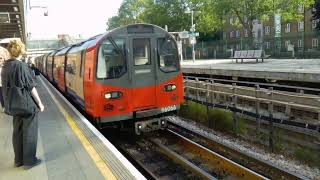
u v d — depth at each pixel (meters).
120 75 10.19
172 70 10.97
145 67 10.51
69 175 5.80
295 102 9.72
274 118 9.86
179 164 9.26
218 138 11.55
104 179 5.55
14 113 5.84
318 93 13.95
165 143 11.12
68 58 14.67
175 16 64.31
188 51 53.56
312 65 21.22
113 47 10.11
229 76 19.30
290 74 14.80
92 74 10.04
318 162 8.82
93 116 10.20
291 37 35.22
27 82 5.79
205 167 9.01
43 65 34.53
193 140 11.32
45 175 5.85
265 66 21.89
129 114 10.36
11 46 5.71
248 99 12.02
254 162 8.89
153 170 9.04
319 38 32.53
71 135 8.34
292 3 42.66
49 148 7.37
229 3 44.81
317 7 44.53
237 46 43.22
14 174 5.96
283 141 10.11
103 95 10.03
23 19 26.25
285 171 7.93
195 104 14.35
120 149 10.84
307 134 9.32
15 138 6.21
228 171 8.59
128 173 5.75
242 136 11.28
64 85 16.42
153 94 10.69
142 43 10.45
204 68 21.25
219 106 12.28
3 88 5.82
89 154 6.82
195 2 58.00
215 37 70.75
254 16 44.75
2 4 20.48
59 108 12.21
